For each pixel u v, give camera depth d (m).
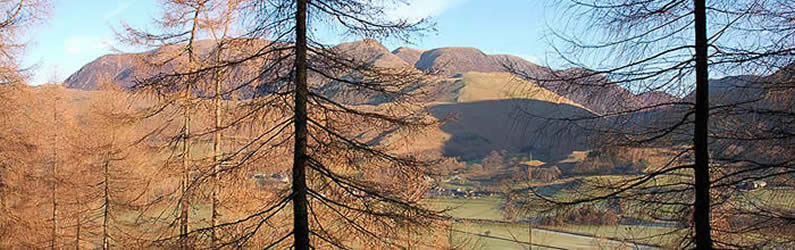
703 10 5.62
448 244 10.60
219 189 8.86
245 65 6.97
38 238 14.97
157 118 10.82
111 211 15.14
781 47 5.74
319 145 6.68
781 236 5.82
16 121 12.69
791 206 5.91
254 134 7.68
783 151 5.82
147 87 7.37
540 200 6.14
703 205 5.62
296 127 6.69
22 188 13.40
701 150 5.66
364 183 7.00
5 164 12.36
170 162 10.49
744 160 5.77
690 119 5.75
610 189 5.88
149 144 11.23
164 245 7.15
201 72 6.97
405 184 8.13
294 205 6.67
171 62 11.05
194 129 10.58
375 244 7.07
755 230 5.92
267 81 6.56
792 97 5.75
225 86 6.98
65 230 18.20
